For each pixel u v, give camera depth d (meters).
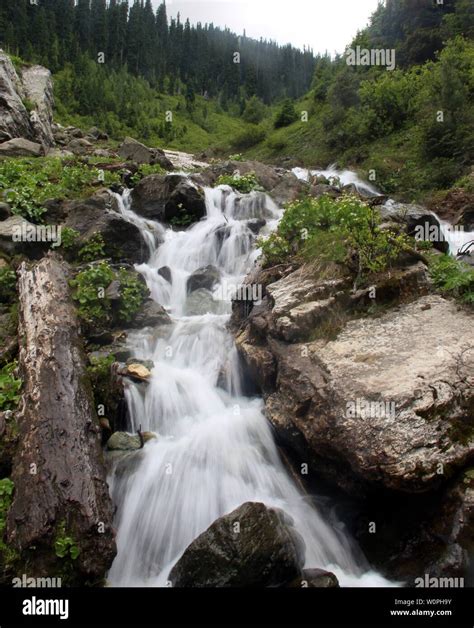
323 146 29.91
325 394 5.80
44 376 6.26
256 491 6.10
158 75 75.25
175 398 7.43
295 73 87.38
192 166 24.95
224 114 68.81
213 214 13.73
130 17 77.94
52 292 8.19
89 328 8.45
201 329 8.96
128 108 50.78
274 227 12.66
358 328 6.72
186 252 12.02
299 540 5.36
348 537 5.83
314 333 6.79
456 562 4.83
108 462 6.35
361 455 5.16
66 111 45.56
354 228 7.54
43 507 4.94
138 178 15.30
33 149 17.44
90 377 6.95
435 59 31.09
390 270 7.38
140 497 6.00
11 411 6.13
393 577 5.25
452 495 5.00
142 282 10.03
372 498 5.65
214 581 4.83
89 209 11.25
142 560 5.61
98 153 19.92
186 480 6.12
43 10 61.94
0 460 5.70
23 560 4.76
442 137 20.58
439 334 6.36
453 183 18.78
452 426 5.21
